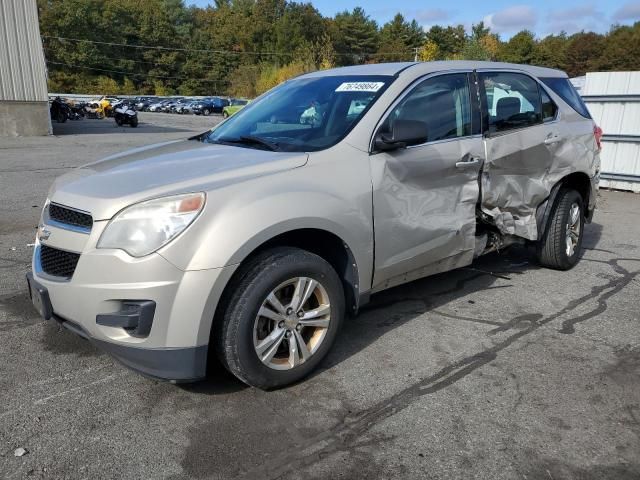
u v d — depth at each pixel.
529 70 5.16
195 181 3.07
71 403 3.16
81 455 2.72
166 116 52.94
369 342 3.95
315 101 4.14
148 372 2.98
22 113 22.17
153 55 99.75
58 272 3.12
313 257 3.28
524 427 2.97
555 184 5.15
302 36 101.56
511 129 4.67
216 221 2.92
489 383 3.41
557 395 3.28
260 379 3.17
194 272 2.85
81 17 90.81
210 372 3.54
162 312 2.84
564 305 4.65
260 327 3.16
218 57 103.75
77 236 2.99
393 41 103.00
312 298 3.42
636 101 9.78
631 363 3.67
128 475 2.59
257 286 3.04
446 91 4.23
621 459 2.72
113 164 3.63
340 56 103.00
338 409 3.13
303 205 3.19
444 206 4.10
